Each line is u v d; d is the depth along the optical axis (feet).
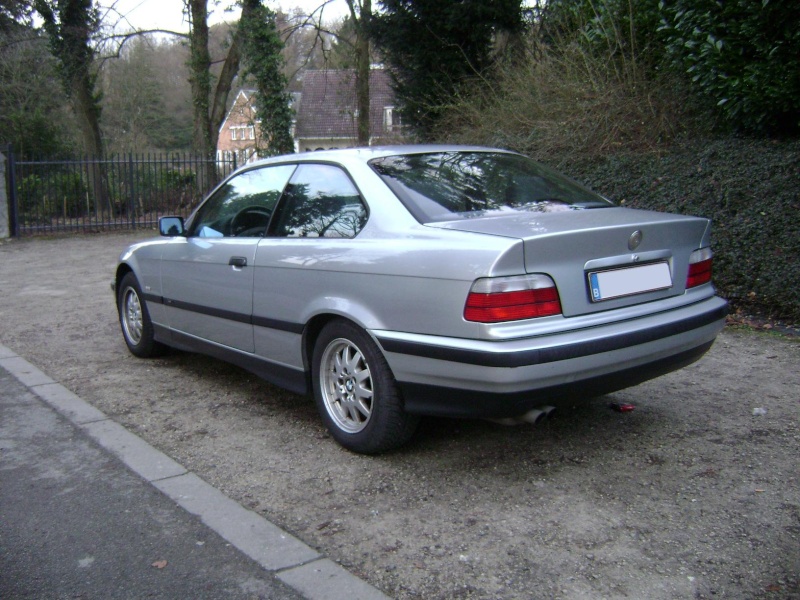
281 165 16.37
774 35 25.55
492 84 43.98
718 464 13.20
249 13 64.95
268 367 15.72
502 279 11.25
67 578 10.06
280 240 15.21
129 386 18.84
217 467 13.69
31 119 90.68
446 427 15.20
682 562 10.13
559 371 11.37
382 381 12.97
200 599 9.54
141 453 14.35
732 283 24.00
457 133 43.47
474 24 45.88
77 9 70.95
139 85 120.57
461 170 14.66
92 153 76.23
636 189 28.63
